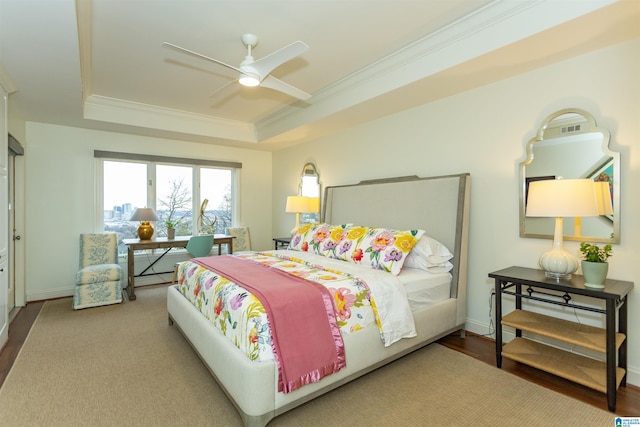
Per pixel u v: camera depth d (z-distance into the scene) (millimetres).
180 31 2412
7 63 2414
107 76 3197
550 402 1899
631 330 2070
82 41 2451
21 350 2549
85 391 1988
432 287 2594
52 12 1799
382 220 3566
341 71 3131
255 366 1597
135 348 2598
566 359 2164
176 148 5004
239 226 5641
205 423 1710
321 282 2109
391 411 1819
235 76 3205
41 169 4012
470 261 2941
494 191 2762
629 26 1894
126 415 1767
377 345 2117
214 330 2047
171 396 1944
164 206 4965
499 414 1792
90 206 4336
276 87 2584
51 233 4082
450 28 2365
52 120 3883
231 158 5562
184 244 4379
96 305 3701
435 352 2561
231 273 2381
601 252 2031
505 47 2145
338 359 1854
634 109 2041
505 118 2674
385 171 3738
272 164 6023
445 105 3119
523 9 2021
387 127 3711
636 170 2039
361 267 2660
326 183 4637
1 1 1684
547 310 2484
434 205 3059
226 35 2475
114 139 4500
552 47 2146
